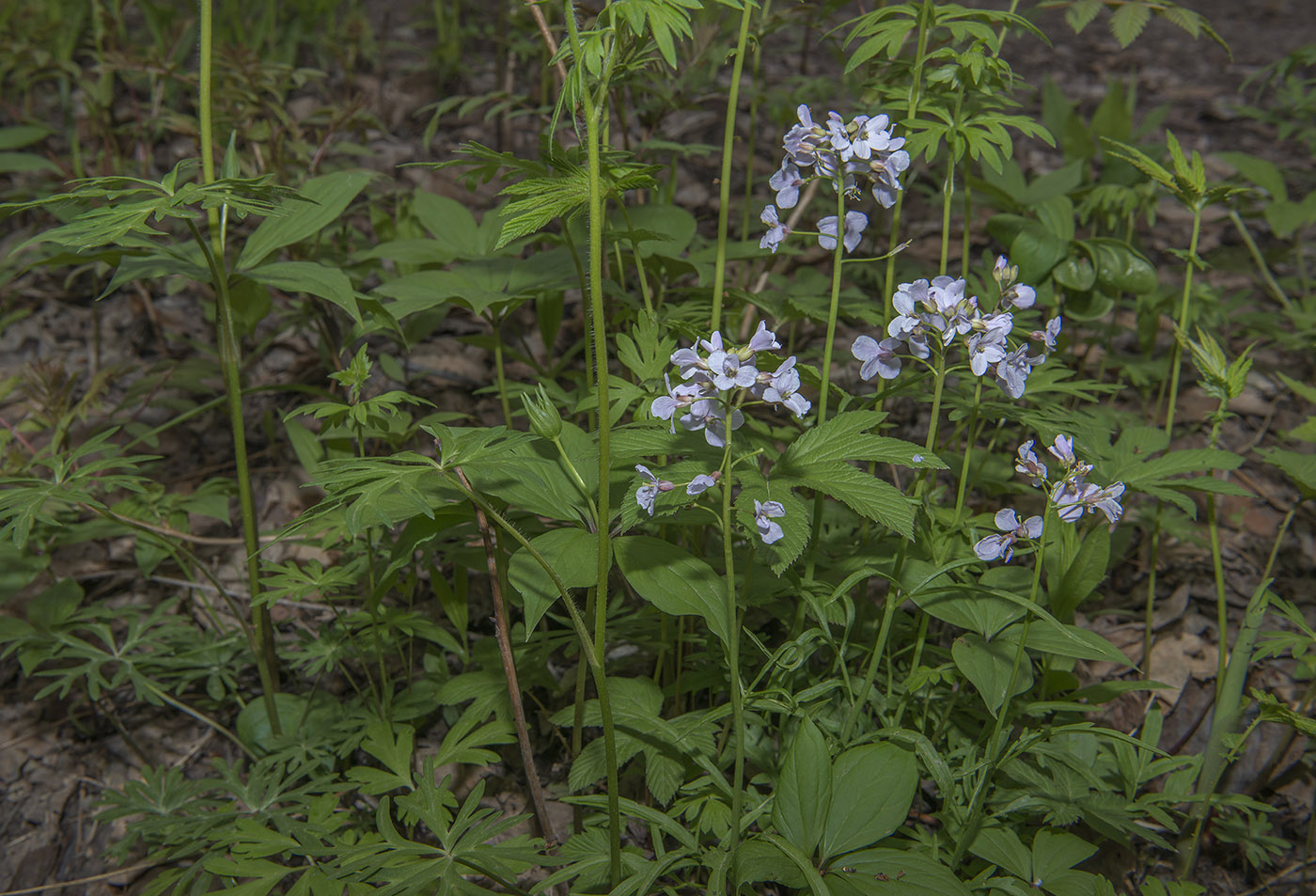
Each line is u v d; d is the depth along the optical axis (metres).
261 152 3.55
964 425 2.97
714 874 1.84
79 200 2.06
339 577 2.41
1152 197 3.51
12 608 3.05
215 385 3.88
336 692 2.85
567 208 1.71
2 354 3.90
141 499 2.96
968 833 2.02
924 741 1.96
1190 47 7.42
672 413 1.68
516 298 2.69
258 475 3.58
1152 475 2.42
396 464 1.77
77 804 2.60
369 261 3.35
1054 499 1.87
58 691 2.87
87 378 3.85
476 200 4.74
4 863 2.46
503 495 2.00
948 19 2.22
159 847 2.33
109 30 5.02
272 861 2.24
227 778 2.34
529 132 5.31
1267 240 4.79
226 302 2.31
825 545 2.64
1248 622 2.26
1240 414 3.76
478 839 1.98
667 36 1.56
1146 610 3.02
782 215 4.42
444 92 5.76
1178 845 2.41
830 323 2.15
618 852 1.89
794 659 2.02
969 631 2.31
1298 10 8.45
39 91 5.51
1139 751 2.30
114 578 3.17
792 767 1.87
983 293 2.97
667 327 2.43
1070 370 2.62
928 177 4.89
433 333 4.09
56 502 2.89
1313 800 2.55
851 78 3.91
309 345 4.05
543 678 2.50
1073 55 7.19
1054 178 3.77
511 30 5.64
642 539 2.00
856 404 2.58
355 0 6.39
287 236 2.49
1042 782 2.19
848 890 1.76
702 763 2.02
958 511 2.32
